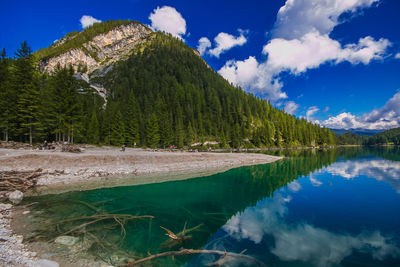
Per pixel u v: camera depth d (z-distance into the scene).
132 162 26.84
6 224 9.51
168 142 71.12
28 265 6.17
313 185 20.42
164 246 8.06
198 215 11.91
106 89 143.62
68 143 37.69
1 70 37.03
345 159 45.78
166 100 108.00
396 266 6.71
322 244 8.38
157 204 13.89
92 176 21.58
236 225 10.46
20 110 33.22
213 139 96.12
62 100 40.28
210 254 7.53
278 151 80.69
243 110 126.44
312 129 136.25
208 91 132.12
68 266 6.43
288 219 11.39
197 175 25.33
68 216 10.92
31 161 21.11
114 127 60.78
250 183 21.33
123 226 9.88
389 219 11.23
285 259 7.23
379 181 21.78
